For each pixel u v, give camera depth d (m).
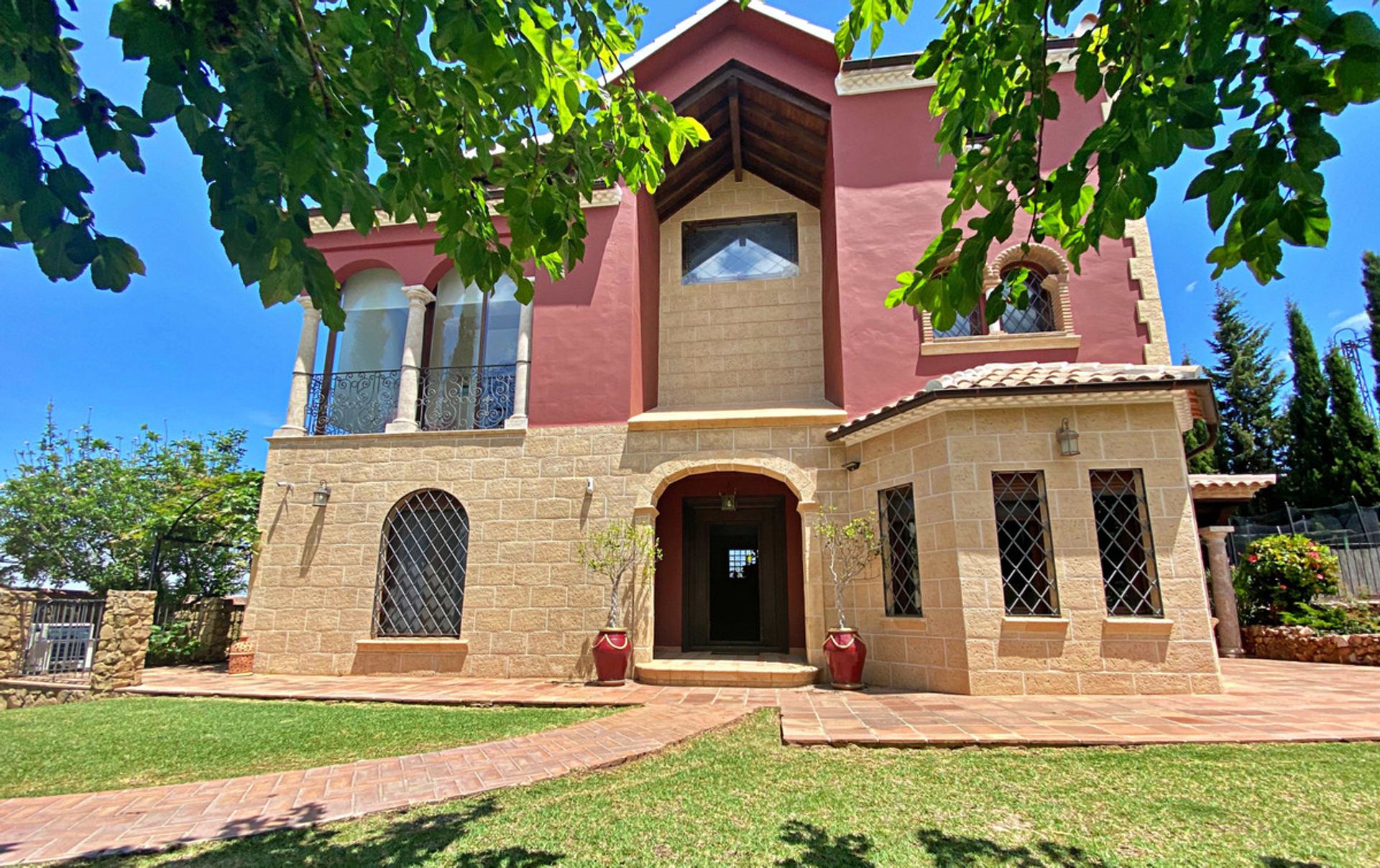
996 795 4.52
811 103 12.20
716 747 6.06
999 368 9.76
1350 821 3.96
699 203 14.30
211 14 2.21
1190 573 8.08
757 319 13.48
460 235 3.22
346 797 4.92
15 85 2.20
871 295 11.28
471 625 10.88
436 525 11.64
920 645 8.95
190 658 13.60
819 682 9.82
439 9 2.41
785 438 10.95
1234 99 2.25
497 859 3.79
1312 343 25.27
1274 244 2.35
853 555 10.16
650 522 10.93
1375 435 23.44
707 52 12.32
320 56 2.67
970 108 3.26
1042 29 2.90
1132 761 5.15
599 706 8.34
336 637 11.16
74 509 17.64
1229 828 3.91
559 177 3.47
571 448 11.37
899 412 9.25
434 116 2.96
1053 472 8.56
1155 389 8.32
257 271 2.35
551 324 11.91
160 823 4.46
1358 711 6.64
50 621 10.57
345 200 2.68
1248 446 29.22
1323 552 12.87
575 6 3.33
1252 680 8.95
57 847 4.10
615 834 4.07
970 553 8.52
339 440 11.93
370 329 13.00
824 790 4.73
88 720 7.76
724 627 12.84
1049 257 11.02
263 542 11.62
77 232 2.27
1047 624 8.17
